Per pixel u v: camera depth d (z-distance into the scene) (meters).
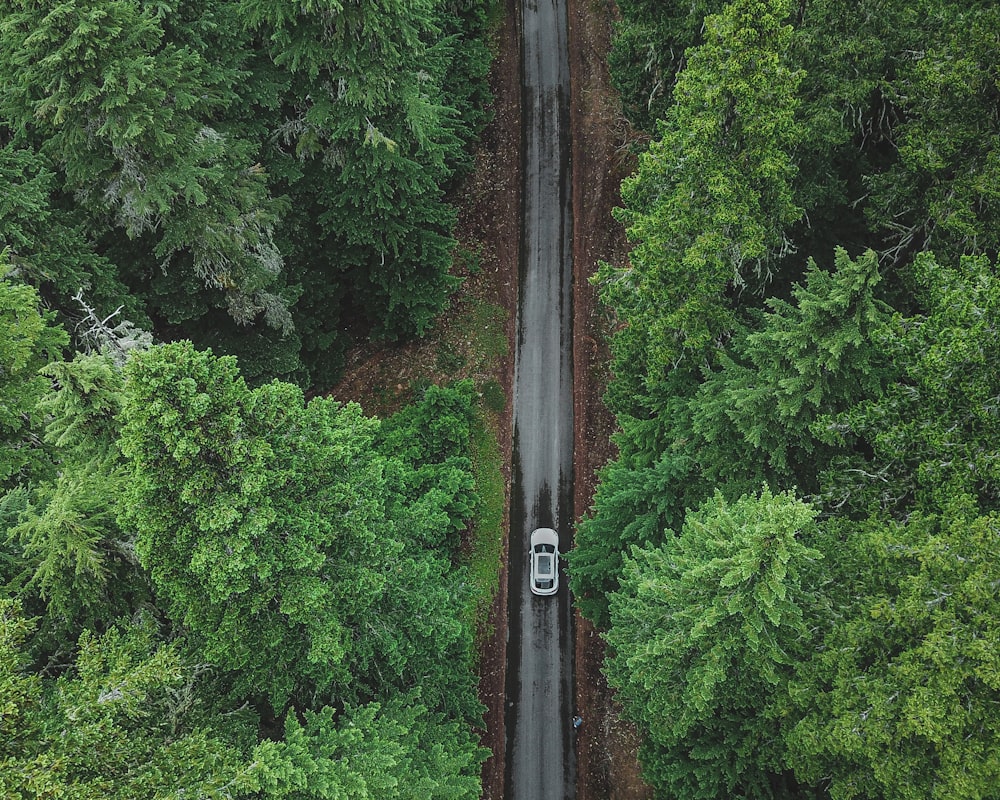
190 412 12.10
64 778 11.32
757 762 16.55
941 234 18.83
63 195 22.30
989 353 13.71
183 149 21.22
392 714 16.20
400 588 16.38
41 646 15.00
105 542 14.38
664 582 15.61
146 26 19.19
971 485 14.07
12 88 18.89
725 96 16.98
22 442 17.86
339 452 13.96
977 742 12.27
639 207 22.31
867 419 15.89
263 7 21.44
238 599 13.80
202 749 13.05
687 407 19.88
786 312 18.47
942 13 18.59
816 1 18.81
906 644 13.45
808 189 19.89
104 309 21.64
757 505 13.88
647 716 17.48
